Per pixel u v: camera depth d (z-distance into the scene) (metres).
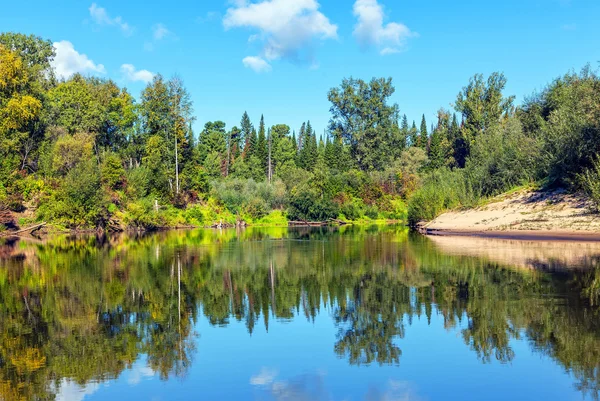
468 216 42.72
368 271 21.34
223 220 62.56
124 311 14.42
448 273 20.00
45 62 73.25
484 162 51.56
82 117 62.84
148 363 10.02
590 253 24.61
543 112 60.78
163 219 56.97
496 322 12.52
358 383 8.88
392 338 11.55
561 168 39.22
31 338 11.77
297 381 9.02
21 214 48.03
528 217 36.84
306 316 13.71
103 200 50.56
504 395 8.28
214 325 12.85
